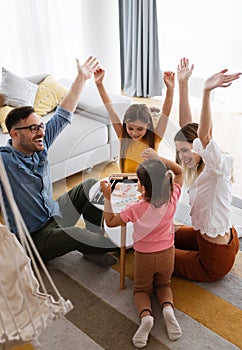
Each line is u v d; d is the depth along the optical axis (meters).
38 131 2.42
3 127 3.43
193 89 4.71
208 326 2.22
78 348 2.12
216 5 4.34
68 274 2.59
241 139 4.09
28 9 4.48
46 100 3.70
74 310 2.34
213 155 2.20
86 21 4.46
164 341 2.14
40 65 4.77
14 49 4.60
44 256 2.60
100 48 4.54
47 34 4.70
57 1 4.64
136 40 4.89
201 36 4.55
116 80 4.77
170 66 4.91
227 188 2.34
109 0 4.35
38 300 1.63
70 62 5.08
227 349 2.10
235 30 4.32
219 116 4.55
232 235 2.45
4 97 3.53
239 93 4.53
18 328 1.61
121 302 2.38
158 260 2.22
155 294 2.41
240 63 4.43
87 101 3.47
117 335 2.19
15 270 1.74
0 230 1.72
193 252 2.52
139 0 4.62
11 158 2.47
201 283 2.49
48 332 2.21
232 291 2.43
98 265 2.65
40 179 2.55
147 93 5.13
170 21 4.70
